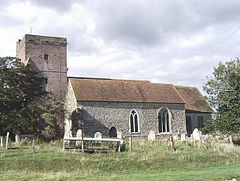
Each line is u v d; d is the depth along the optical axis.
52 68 48.03
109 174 17.45
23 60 47.81
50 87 47.28
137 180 14.96
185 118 43.72
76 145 24.45
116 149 23.73
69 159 19.81
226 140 33.25
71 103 38.97
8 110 35.78
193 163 21.16
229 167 19.83
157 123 41.12
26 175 16.30
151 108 41.16
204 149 25.75
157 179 15.17
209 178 15.33
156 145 27.88
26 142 27.94
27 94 38.81
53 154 21.06
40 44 47.81
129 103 39.59
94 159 20.23
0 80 36.09
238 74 31.75
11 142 28.41
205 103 49.28
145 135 39.88
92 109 36.97
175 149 25.20
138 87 43.62
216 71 33.19
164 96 43.47
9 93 36.00
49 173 17.00
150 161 20.56
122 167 19.41
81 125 35.56
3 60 37.53
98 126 36.88
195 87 53.03
